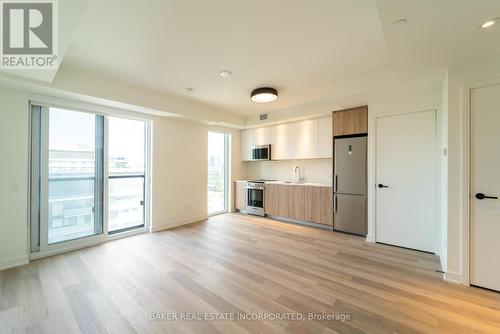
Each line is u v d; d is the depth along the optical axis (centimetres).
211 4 167
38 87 261
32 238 287
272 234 386
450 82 228
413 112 309
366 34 206
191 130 475
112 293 207
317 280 230
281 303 192
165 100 378
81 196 333
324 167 477
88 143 340
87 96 296
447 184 233
